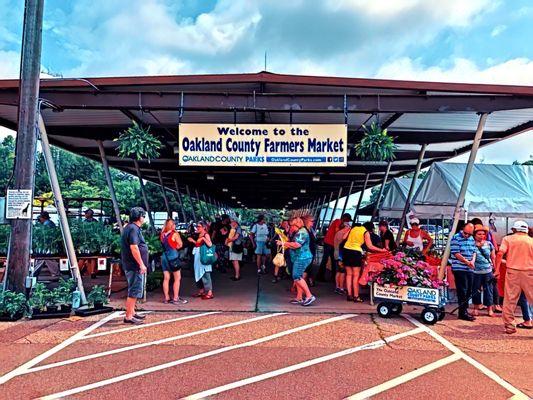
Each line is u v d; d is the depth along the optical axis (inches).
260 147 307.7
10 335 236.4
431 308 270.8
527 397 162.7
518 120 366.0
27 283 284.4
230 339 232.2
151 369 186.9
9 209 285.6
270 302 333.1
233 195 1235.2
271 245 559.2
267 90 313.0
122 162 590.6
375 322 272.2
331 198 1219.2
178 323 265.3
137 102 300.7
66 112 352.8
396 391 166.6
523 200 435.2
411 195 526.6
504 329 261.1
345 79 293.1
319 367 191.3
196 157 305.9
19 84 291.0
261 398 159.2
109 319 274.2
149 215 631.8
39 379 174.9
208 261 345.1
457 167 476.4
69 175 2178.9
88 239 357.1
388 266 288.8
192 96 301.9
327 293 379.9
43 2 293.0
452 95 301.6
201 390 165.6
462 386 172.2
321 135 306.7
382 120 374.0
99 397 158.6
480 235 299.1
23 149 287.3
